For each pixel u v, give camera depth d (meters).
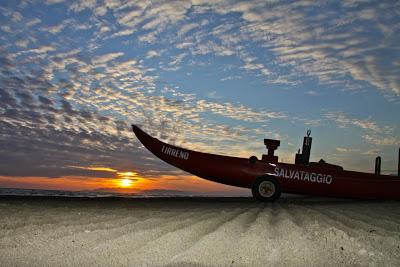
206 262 2.50
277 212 6.05
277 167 10.61
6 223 4.14
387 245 3.07
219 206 7.56
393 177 10.87
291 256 2.68
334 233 3.50
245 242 3.13
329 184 10.52
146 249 2.84
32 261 2.52
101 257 2.61
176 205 7.72
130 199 9.90
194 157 11.41
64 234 3.45
